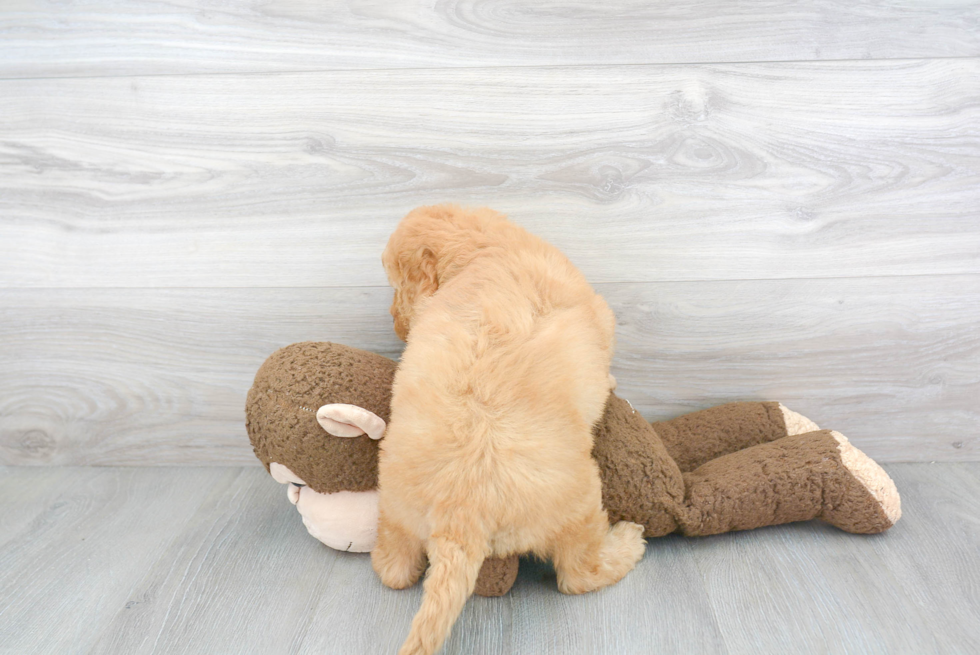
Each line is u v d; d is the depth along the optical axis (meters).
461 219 1.23
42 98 1.43
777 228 1.44
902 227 1.43
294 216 1.47
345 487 1.23
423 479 1.04
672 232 1.45
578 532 1.11
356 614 1.13
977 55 1.34
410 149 1.42
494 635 1.08
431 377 1.07
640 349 1.51
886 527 1.28
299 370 1.22
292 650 1.06
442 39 1.37
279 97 1.41
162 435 1.62
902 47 1.35
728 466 1.32
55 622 1.13
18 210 1.49
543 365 1.06
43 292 1.53
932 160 1.40
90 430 1.62
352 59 1.38
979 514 1.35
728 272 1.46
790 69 1.36
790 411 1.49
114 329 1.55
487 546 1.05
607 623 1.10
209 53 1.39
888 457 1.57
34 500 1.49
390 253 1.25
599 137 1.40
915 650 1.03
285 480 1.26
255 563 1.27
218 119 1.42
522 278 1.14
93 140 1.45
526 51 1.37
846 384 1.52
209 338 1.54
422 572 1.20
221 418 1.60
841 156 1.40
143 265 1.51
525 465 1.03
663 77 1.37
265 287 1.51
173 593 1.19
